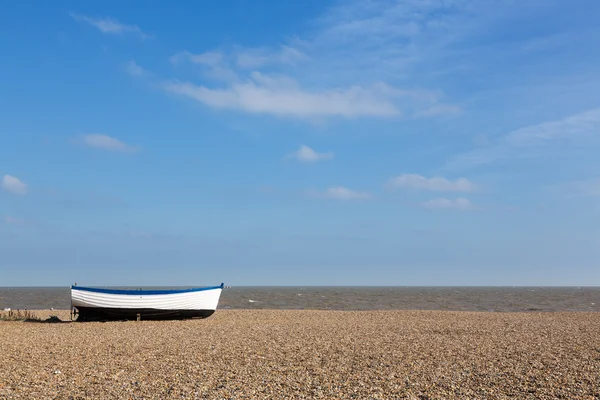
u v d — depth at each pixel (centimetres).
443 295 11006
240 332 2456
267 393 1253
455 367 1569
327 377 1424
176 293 3116
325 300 7831
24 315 3400
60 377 1416
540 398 1216
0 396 1220
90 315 3078
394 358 1727
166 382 1360
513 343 2102
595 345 2038
